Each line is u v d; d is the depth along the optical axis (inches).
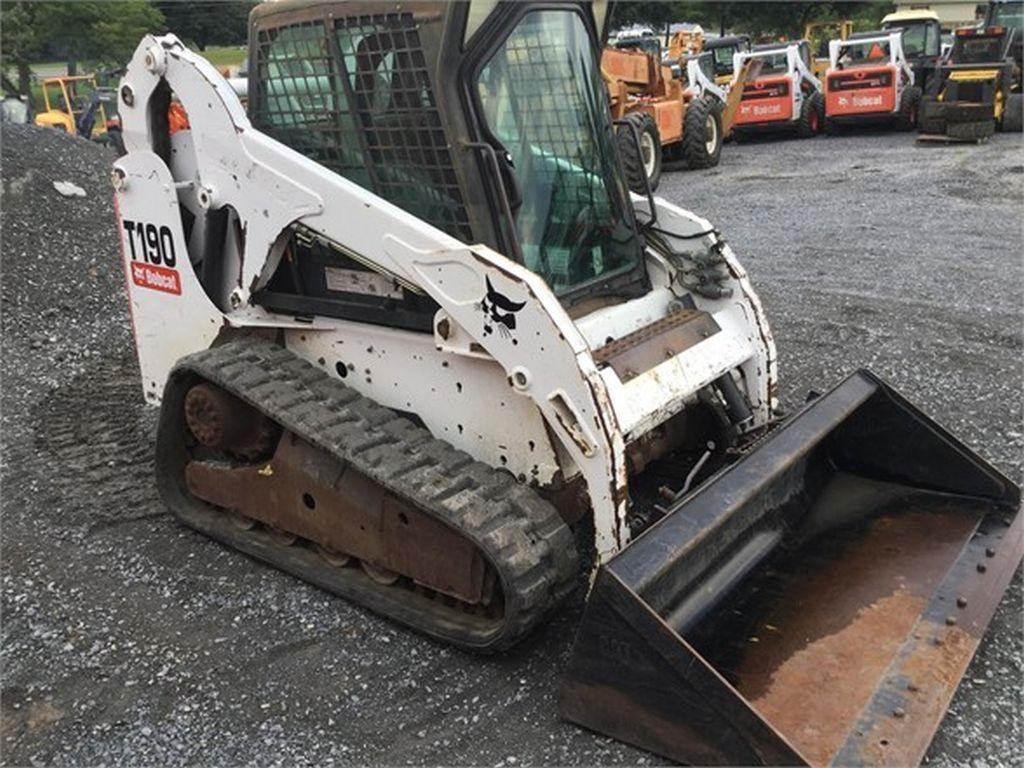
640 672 101.3
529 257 133.6
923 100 602.5
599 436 111.3
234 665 122.4
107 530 155.8
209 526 151.7
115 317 261.4
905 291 272.8
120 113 153.5
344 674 120.3
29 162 332.2
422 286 122.6
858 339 234.5
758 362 148.8
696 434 151.6
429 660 122.6
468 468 124.6
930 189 426.6
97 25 948.0
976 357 220.2
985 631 120.3
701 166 550.6
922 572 128.0
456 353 123.4
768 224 375.6
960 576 126.8
